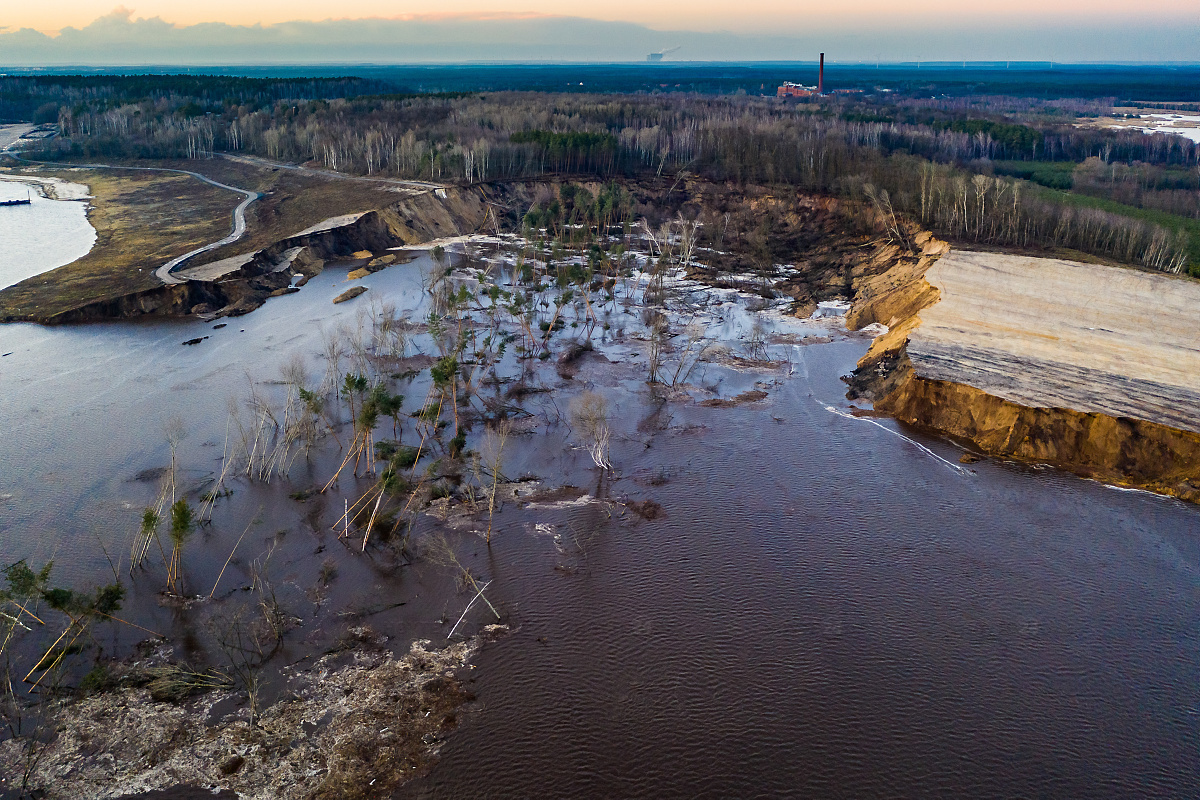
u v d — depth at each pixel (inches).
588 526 2477.9
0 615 1955.0
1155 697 1852.9
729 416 3218.5
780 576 2258.9
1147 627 2070.6
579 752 1686.8
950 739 1739.7
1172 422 2696.9
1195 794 1616.6
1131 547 2384.4
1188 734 1755.7
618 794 1598.2
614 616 2090.3
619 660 1940.2
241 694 1806.1
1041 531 2461.9
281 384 3400.6
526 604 2128.4
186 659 1904.5
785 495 2657.5
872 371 3494.1
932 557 2345.0
